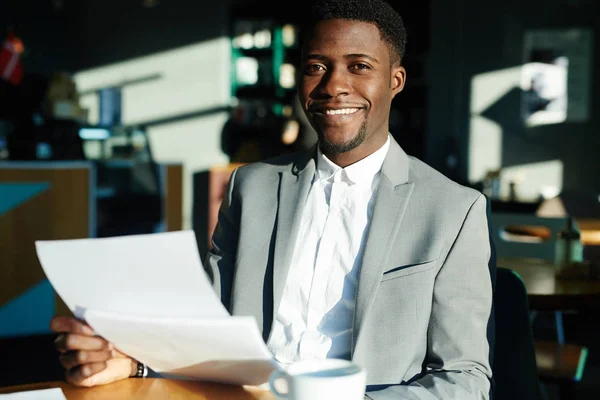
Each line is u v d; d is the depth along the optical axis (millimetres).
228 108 7188
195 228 7090
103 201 5418
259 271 1388
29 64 7133
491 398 1232
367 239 1299
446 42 6934
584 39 6652
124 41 7168
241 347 955
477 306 1265
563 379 2107
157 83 7184
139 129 6957
